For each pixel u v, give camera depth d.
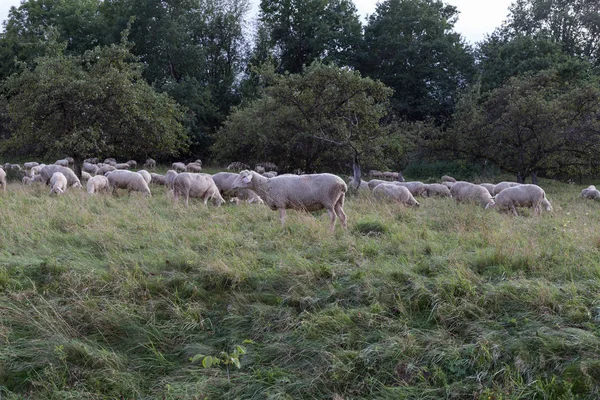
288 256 6.95
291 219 9.66
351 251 7.21
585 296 5.23
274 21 44.72
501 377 4.29
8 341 5.17
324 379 4.55
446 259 6.58
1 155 34.16
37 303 5.81
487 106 28.25
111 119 20.95
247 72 43.97
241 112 26.70
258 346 5.12
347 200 15.02
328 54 43.44
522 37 39.69
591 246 6.86
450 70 43.41
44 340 5.18
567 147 24.75
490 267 6.26
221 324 5.55
